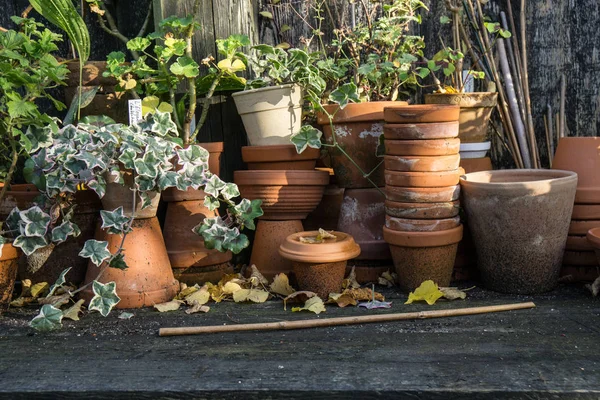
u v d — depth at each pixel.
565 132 3.42
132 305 2.72
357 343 2.22
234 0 3.41
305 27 3.67
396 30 3.23
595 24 3.33
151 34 3.01
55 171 2.59
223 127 3.48
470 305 2.64
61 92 3.38
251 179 2.96
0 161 3.15
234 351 2.18
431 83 3.55
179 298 2.84
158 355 2.16
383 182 3.05
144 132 2.77
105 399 1.89
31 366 2.09
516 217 2.66
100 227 2.82
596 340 2.19
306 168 3.09
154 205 2.79
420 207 2.75
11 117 2.50
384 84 3.41
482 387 1.83
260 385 1.88
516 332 2.29
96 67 3.11
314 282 2.74
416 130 2.70
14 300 2.81
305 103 3.40
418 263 2.78
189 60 2.95
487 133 3.49
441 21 3.33
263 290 2.89
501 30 3.25
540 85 3.44
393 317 2.45
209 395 1.87
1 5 3.48
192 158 2.77
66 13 2.69
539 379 1.87
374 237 3.03
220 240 2.85
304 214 3.08
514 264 2.73
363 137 2.98
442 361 2.03
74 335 2.40
